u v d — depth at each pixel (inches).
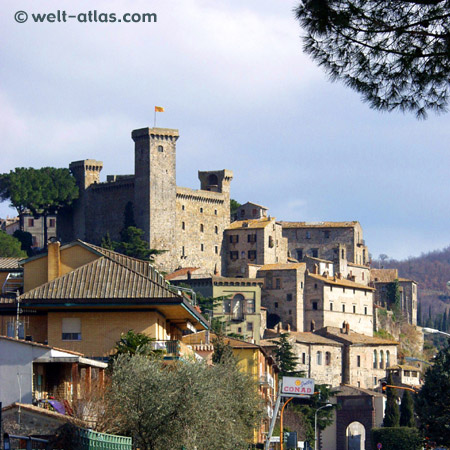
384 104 2297.0
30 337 4453.7
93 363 3823.8
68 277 4439.0
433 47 2299.5
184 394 3506.4
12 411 3179.1
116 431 3422.7
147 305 4315.9
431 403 6663.4
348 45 2301.9
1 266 5064.0
